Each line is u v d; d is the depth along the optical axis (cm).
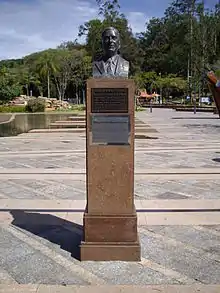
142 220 488
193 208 539
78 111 4259
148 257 377
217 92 412
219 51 4384
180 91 6269
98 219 369
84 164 899
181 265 359
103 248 368
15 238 431
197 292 308
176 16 5375
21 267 358
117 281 328
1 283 327
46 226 470
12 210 536
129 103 360
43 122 2766
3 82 5062
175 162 917
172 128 1973
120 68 366
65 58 5991
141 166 863
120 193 371
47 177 755
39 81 6494
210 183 694
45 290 313
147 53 7500
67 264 363
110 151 368
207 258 375
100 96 361
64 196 609
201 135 1606
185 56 5422
